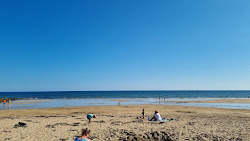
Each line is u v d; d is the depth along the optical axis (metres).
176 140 7.22
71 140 7.95
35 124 11.70
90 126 11.21
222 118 15.30
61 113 20.25
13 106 31.53
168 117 16.22
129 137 7.89
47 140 7.90
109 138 7.96
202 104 36.69
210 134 8.05
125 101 47.34
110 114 18.89
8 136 8.45
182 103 39.47
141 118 15.50
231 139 7.17
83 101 47.12
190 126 10.34
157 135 8.09
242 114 18.48
